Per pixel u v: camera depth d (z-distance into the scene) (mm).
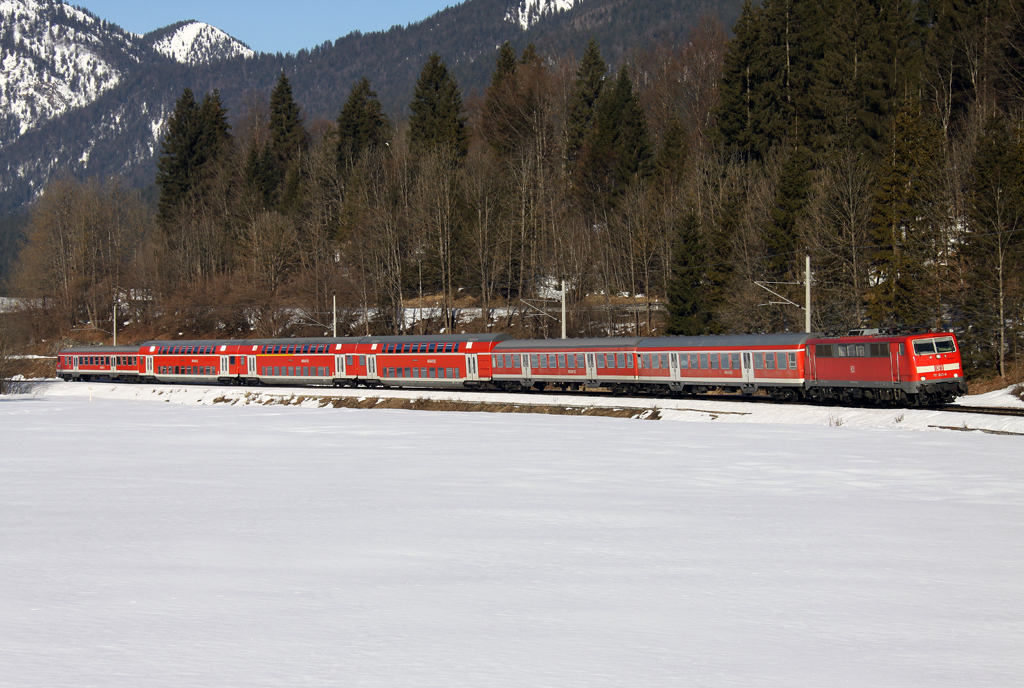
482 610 15109
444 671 11938
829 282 64312
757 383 51000
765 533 20797
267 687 11234
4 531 22078
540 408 53875
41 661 12336
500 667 12109
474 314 93375
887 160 62469
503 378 63625
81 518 23672
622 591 16281
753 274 70500
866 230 63562
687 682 11492
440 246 90250
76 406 69188
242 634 13758
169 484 29281
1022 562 18016
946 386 43812
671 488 26906
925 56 88312
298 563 18578
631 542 20109
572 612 14984
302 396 67812
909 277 58531
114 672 11828
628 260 89812
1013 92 75938
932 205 60375
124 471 32469
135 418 57000
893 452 32688
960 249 56156
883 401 45594
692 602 15547
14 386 88562
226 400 72312
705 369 53094
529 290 91500
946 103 81562
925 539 19969
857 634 13680
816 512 23016
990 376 53688
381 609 15211
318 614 14906
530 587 16609
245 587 16719
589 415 51094
